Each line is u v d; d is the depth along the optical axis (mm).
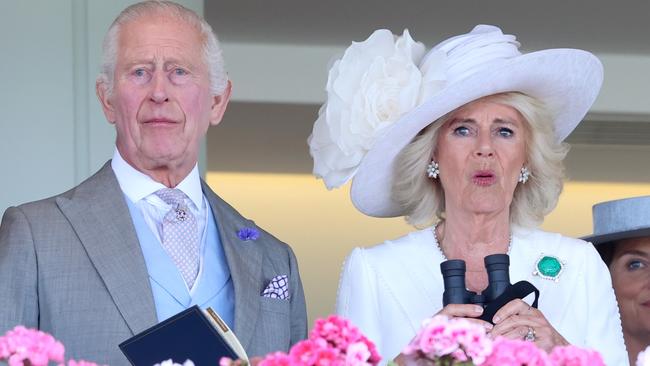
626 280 17297
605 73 33750
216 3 29266
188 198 13953
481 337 9234
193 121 13781
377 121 14531
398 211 15367
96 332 13023
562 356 9250
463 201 14180
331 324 9227
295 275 14516
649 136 35000
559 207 37469
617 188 37594
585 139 35219
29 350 9320
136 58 13695
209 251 13961
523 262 14258
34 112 20984
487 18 30703
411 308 14203
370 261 14484
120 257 13344
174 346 10719
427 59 14633
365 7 29656
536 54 13945
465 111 14234
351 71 14617
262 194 37156
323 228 37406
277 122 33625
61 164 20953
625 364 14086
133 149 13734
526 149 14398
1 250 13188
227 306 13789
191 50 13859
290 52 32125
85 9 21203
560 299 14070
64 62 21094
